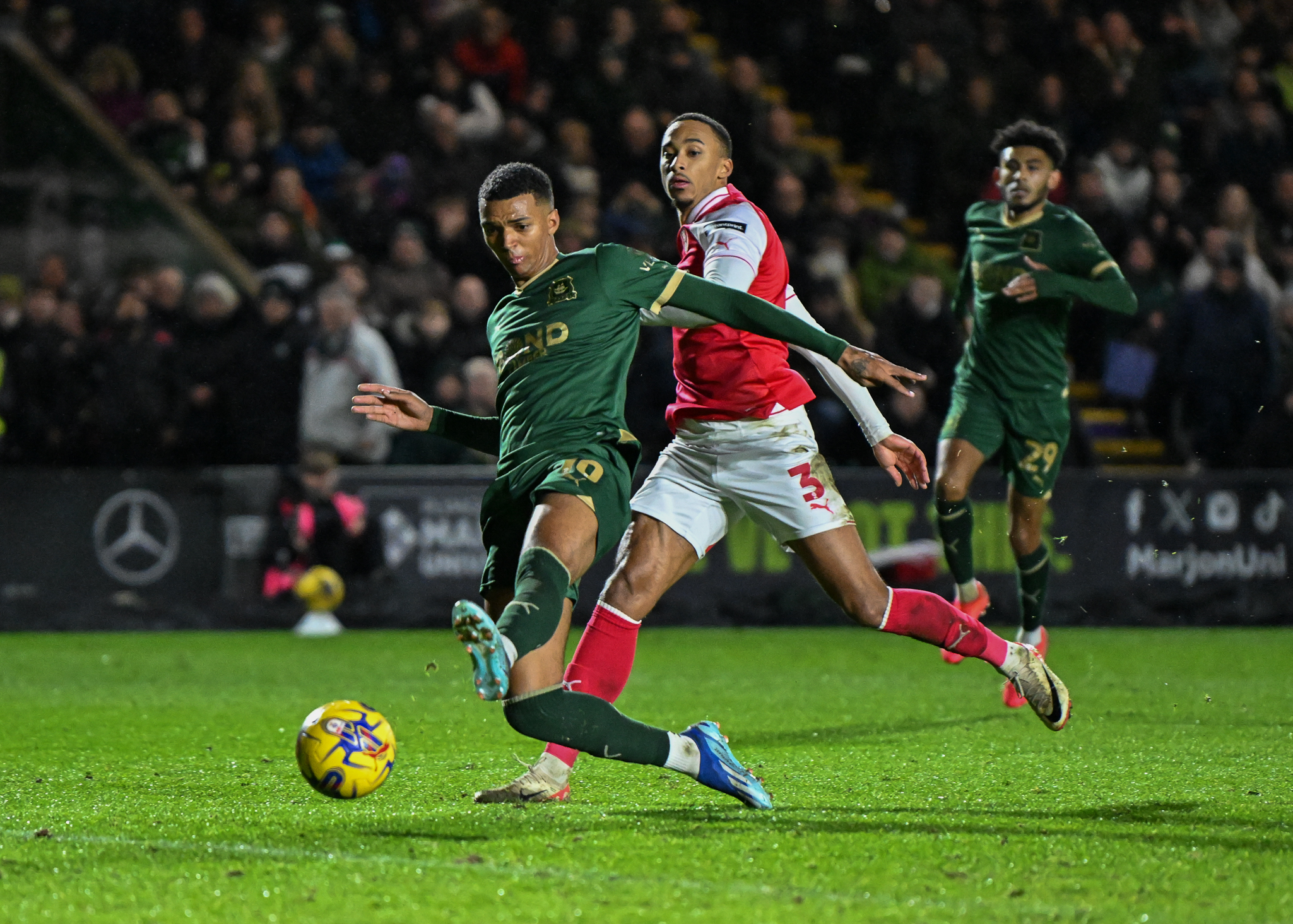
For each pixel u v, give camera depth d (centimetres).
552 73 5131
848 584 1523
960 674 2980
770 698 2539
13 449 4225
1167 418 4738
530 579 1298
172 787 1598
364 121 5000
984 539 4084
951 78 5294
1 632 3956
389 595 4062
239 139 4881
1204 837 1256
